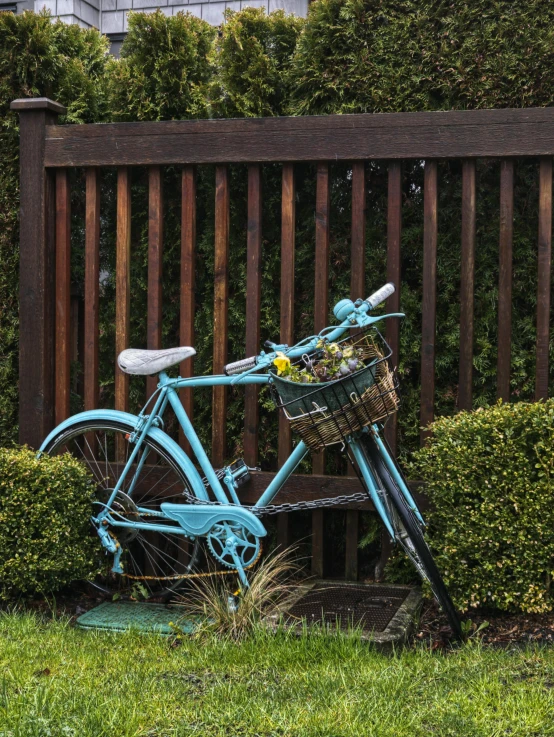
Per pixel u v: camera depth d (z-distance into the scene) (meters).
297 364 3.27
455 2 3.52
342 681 2.46
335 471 3.79
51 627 3.09
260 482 3.62
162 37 3.90
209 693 2.43
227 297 3.73
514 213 3.59
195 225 3.77
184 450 3.81
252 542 3.47
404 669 2.56
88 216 3.84
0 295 4.07
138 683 2.51
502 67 3.47
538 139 3.28
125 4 6.36
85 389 3.87
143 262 4.08
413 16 3.56
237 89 3.79
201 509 3.29
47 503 3.28
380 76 3.61
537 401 3.20
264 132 3.56
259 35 3.86
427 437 3.26
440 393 3.66
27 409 3.87
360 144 3.46
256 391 3.66
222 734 2.16
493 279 3.61
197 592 3.56
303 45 3.72
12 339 4.05
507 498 2.95
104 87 4.14
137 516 3.48
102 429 3.59
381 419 2.92
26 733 2.11
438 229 3.70
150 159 3.71
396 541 2.98
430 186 3.44
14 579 3.27
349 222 3.79
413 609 3.12
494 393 3.63
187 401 3.77
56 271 3.91
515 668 2.57
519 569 2.93
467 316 3.42
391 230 3.48
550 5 3.43
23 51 3.97
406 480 3.47
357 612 3.11
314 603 3.24
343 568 3.85
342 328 3.10
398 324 3.49
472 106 3.54
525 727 2.16
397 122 3.42
